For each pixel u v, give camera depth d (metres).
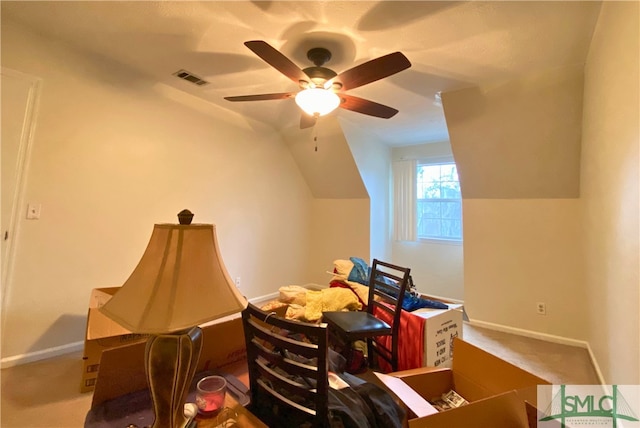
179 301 0.84
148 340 0.87
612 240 1.81
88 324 2.02
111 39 2.31
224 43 2.25
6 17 2.11
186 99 3.29
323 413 1.05
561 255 3.12
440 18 1.85
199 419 1.02
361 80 1.89
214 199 3.61
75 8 1.97
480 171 3.36
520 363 2.60
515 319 3.34
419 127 4.01
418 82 2.69
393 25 1.93
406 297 2.33
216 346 1.51
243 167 3.94
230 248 3.81
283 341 1.10
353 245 4.61
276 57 1.74
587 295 2.79
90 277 2.62
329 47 2.18
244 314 1.24
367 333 1.93
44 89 2.35
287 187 4.61
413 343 2.11
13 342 2.25
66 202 2.48
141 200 2.95
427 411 1.28
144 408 1.08
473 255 3.59
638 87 1.24
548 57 2.25
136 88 2.88
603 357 2.18
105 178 2.70
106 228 2.71
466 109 2.95
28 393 1.94
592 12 1.76
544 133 2.80
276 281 4.44
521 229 3.32
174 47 2.36
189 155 3.34
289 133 4.39
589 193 2.50
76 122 2.52
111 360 1.10
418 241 4.71
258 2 1.78
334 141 4.10
